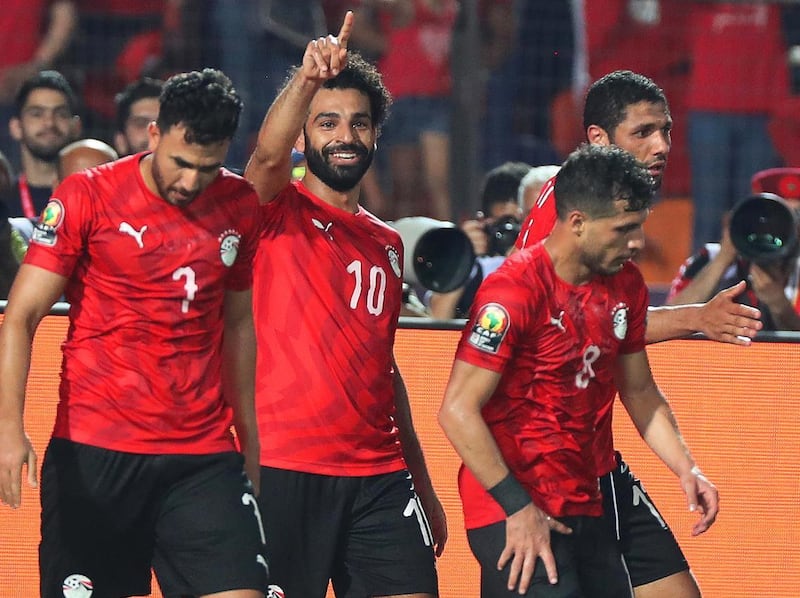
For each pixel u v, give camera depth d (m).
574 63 26.64
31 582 17.52
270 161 14.45
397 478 14.91
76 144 20.56
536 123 26.50
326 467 14.59
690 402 18.19
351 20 13.82
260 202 14.80
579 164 13.38
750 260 19.34
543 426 13.77
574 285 13.65
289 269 14.74
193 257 13.03
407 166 26.45
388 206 26.45
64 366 13.27
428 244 18.53
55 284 12.88
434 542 16.00
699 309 15.39
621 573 14.31
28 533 17.52
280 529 14.60
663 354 18.17
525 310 13.38
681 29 27.31
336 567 14.97
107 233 12.87
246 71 26.70
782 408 18.20
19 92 22.67
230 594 13.06
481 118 26.23
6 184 21.86
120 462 13.05
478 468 13.36
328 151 14.84
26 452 12.46
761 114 27.33
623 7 27.14
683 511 18.17
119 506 13.20
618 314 13.85
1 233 18.91
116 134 22.45
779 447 18.20
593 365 13.80
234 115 12.58
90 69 26.39
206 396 13.30
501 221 21.03
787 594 18.20
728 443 18.20
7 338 12.70
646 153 15.58
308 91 14.03
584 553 14.04
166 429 13.12
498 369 13.41
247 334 13.91
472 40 25.62
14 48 26.47
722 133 27.30
